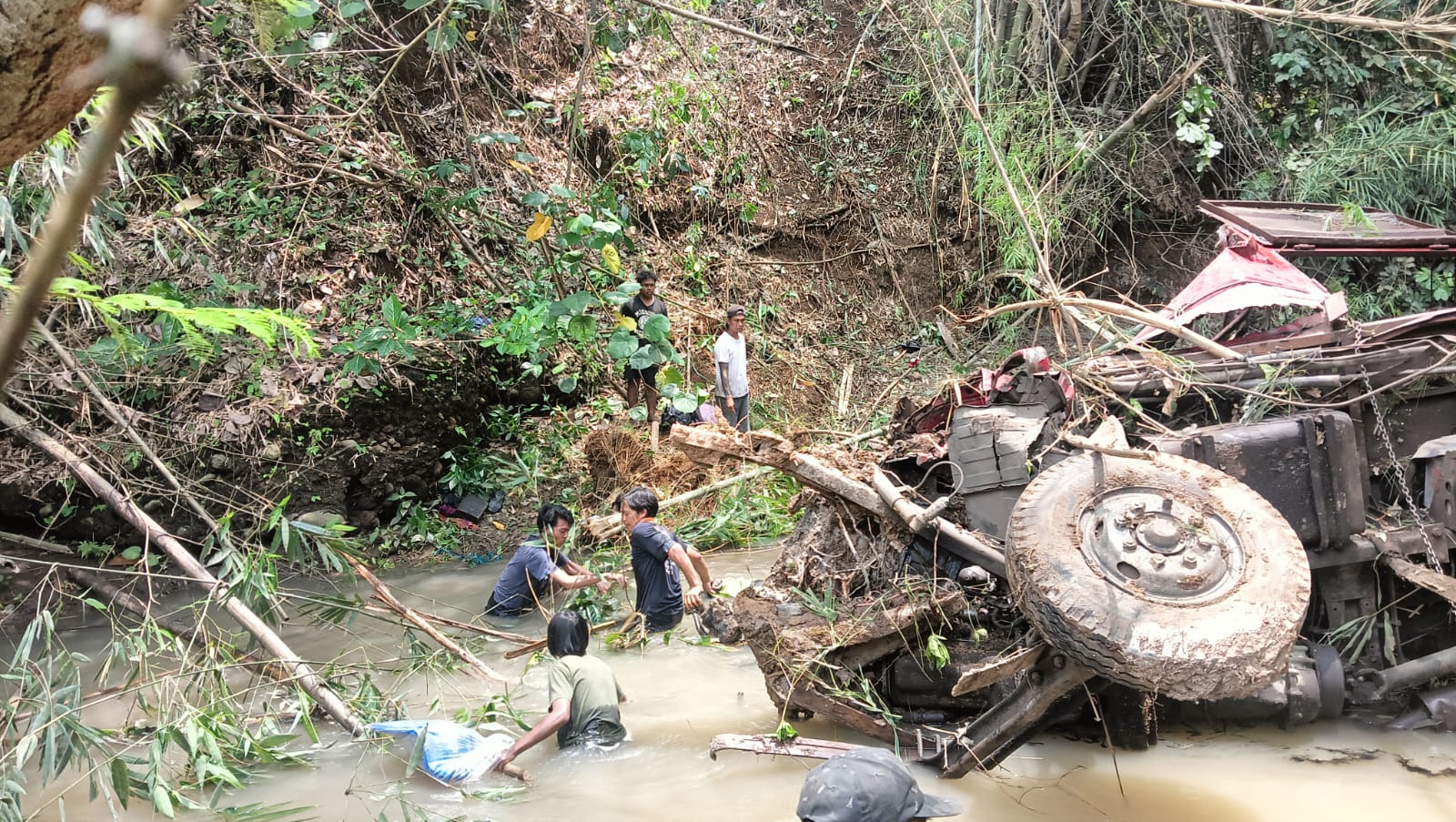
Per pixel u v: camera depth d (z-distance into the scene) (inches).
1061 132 508.7
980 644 190.9
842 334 510.9
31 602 272.1
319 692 198.5
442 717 211.6
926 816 122.6
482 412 374.0
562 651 203.0
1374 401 207.5
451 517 349.1
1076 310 323.0
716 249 500.4
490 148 420.2
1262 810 162.7
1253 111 521.0
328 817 169.9
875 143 564.4
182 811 171.2
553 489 359.6
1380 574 202.1
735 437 193.3
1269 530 163.3
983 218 528.4
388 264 379.6
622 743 195.9
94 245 221.8
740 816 167.2
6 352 20.7
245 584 202.5
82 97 60.0
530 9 467.5
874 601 191.2
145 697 215.2
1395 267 446.6
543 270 367.6
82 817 169.8
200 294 320.8
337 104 388.5
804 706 187.9
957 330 523.8
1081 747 187.3
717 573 297.3
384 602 227.6
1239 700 184.5
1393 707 199.6
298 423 319.3
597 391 406.0
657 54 506.6
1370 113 487.5
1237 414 222.2
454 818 166.6
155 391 303.1
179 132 339.3
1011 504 201.5
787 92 557.0
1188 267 535.8
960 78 365.1
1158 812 163.3
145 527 210.8
